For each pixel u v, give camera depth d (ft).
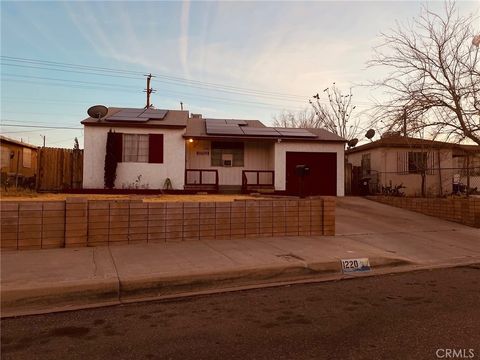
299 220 34.58
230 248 28.30
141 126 63.41
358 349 13.58
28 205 26.27
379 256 27.30
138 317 16.84
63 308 17.97
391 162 76.28
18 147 92.43
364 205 57.93
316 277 24.13
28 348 13.61
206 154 70.08
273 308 18.12
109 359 12.80
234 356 13.05
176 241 30.07
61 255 24.77
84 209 27.40
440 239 36.68
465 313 17.39
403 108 47.42
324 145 69.46
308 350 13.51
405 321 16.37
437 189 76.64
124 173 63.00
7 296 17.70
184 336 14.75
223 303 18.86
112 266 22.49
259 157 71.61
